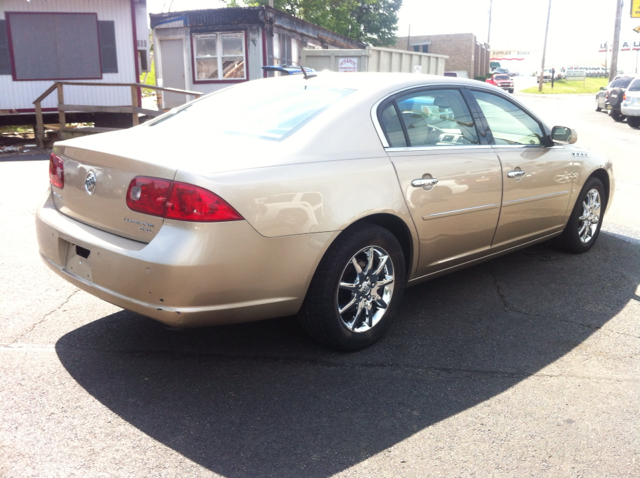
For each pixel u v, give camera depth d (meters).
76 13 14.75
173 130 3.46
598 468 2.47
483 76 66.00
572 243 5.30
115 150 2.98
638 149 13.29
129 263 2.76
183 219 2.69
